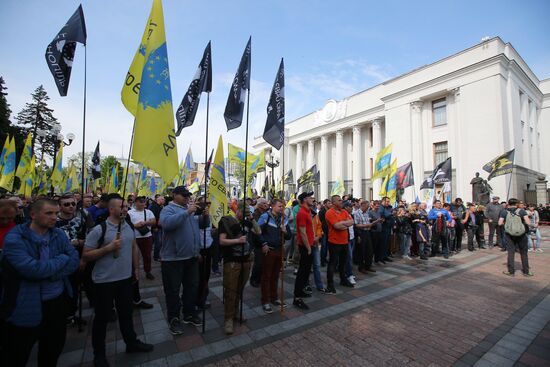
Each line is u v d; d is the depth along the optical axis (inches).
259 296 216.8
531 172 920.3
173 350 134.7
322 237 323.3
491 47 869.8
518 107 903.7
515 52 940.6
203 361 125.6
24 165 366.9
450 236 410.3
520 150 873.5
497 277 273.1
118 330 156.6
